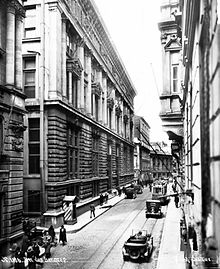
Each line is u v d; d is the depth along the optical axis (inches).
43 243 874.1
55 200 1200.2
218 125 161.5
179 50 992.2
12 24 871.1
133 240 802.2
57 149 1235.2
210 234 192.4
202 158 238.8
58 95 1256.2
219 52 157.3
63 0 1336.1
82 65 1604.3
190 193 502.6
